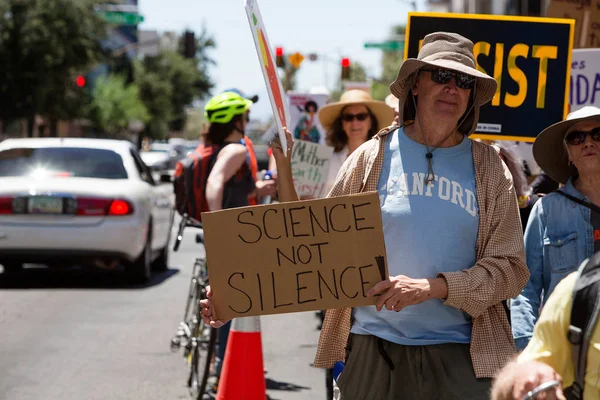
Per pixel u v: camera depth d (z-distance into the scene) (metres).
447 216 7.23
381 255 6.96
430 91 7.41
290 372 14.76
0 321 18.06
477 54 11.55
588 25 14.38
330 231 7.00
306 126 26.30
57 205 21.20
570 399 4.78
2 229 21.12
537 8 66.44
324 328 7.78
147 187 22.84
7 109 74.31
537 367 4.49
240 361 10.79
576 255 8.64
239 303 7.04
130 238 21.45
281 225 7.03
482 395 7.14
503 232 7.28
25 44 72.12
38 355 15.34
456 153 7.44
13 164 22.28
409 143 7.47
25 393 13.02
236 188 12.38
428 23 11.59
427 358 7.25
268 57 7.71
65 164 22.42
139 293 21.59
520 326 8.73
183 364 14.88
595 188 8.78
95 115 115.31
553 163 9.27
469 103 7.72
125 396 12.94
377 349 7.35
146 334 17.08
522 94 11.52
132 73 148.75
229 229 7.05
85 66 76.31
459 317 7.30
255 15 7.36
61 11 73.25
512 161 11.21
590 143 8.66
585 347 4.66
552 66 11.52
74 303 20.09
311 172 15.71
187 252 31.20
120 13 75.94
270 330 18.42
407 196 7.30
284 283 7.01
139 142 148.00
